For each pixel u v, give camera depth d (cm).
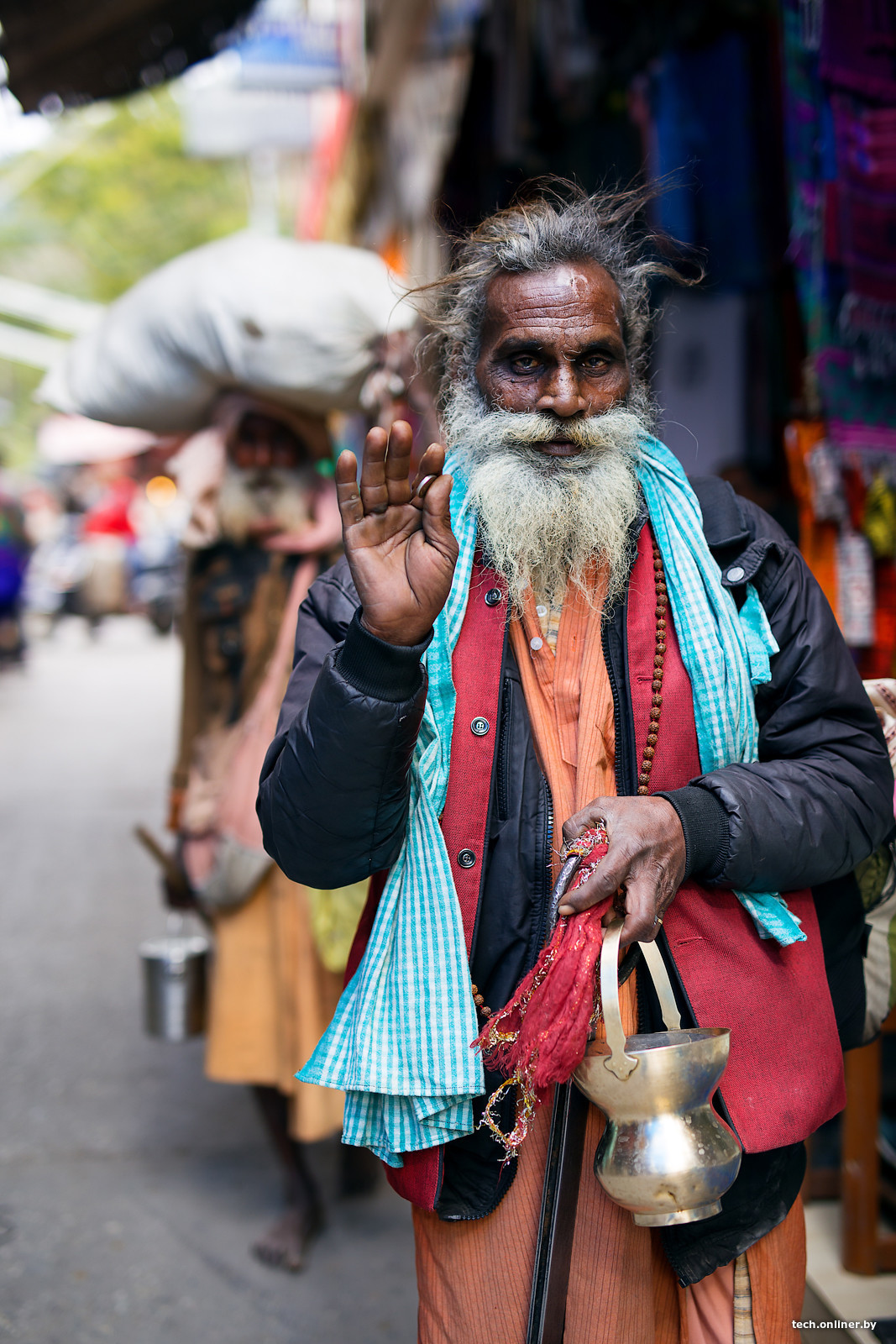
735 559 140
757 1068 130
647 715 135
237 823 257
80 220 2591
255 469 275
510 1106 133
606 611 139
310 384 264
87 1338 227
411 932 129
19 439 3588
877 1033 167
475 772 133
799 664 138
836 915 149
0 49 327
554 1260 126
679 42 324
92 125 2419
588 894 118
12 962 438
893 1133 248
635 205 154
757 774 130
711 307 386
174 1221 271
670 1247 133
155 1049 367
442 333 154
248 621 273
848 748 139
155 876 544
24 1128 316
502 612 137
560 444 138
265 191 1861
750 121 315
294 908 254
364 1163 281
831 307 247
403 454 117
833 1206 254
